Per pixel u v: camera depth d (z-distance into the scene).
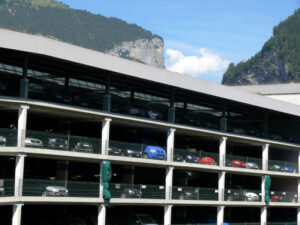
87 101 34.34
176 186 42.16
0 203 27.41
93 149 33.09
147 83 38.19
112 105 36.78
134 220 37.38
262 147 49.41
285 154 56.03
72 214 36.81
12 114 35.59
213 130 42.47
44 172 38.81
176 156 39.06
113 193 34.28
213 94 40.94
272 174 48.62
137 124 37.41
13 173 36.75
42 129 38.47
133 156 35.59
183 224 41.41
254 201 46.16
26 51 28.47
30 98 30.95
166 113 43.59
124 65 34.00
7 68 35.97
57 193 30.50
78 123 39.09
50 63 33.66
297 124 55.47
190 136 45.69
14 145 28.77
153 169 47.88
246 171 45.47
